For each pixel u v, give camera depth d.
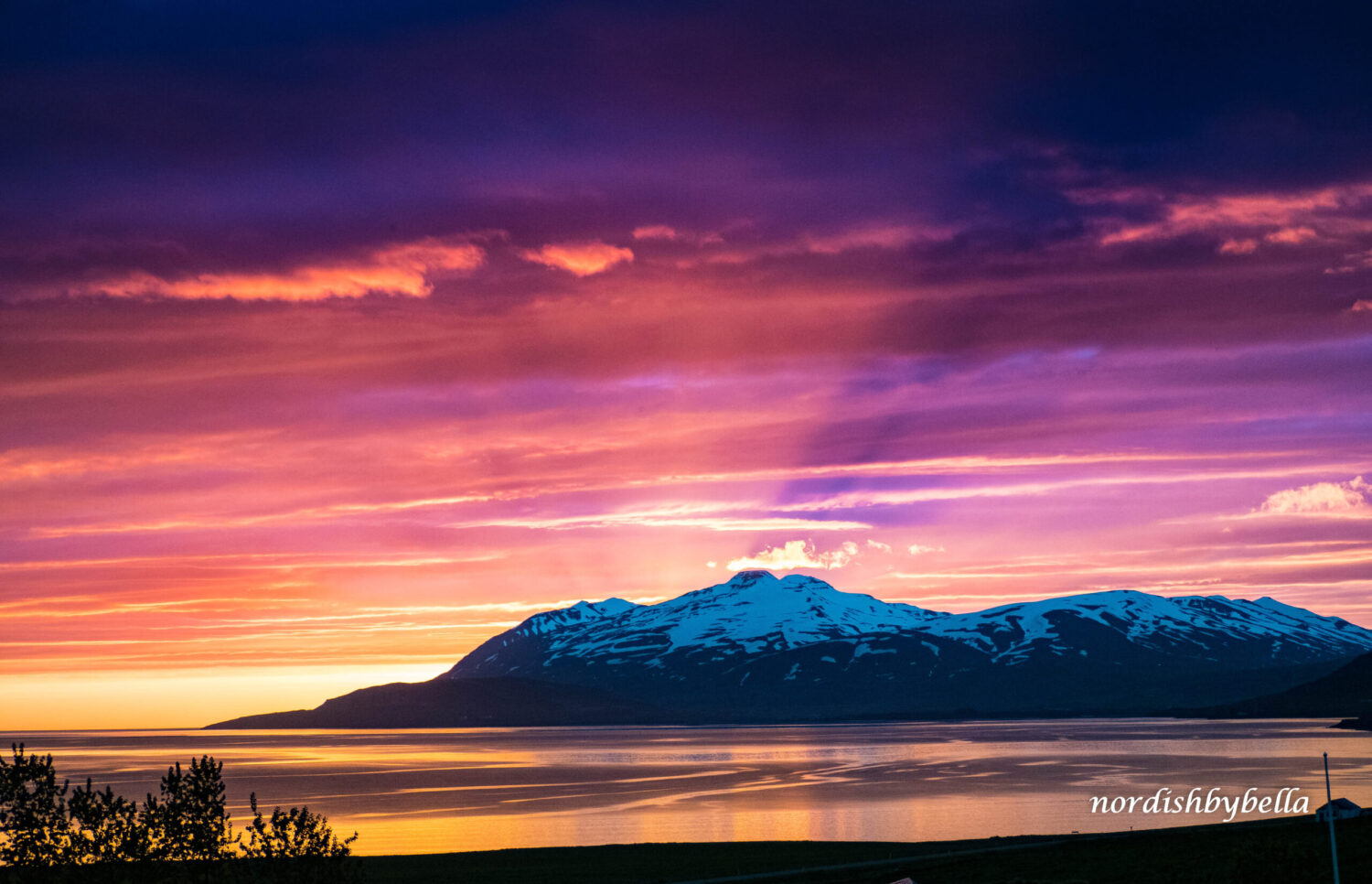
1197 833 87.12
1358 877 58.44
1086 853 78.94
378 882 80.69
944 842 96.81
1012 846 87.81
